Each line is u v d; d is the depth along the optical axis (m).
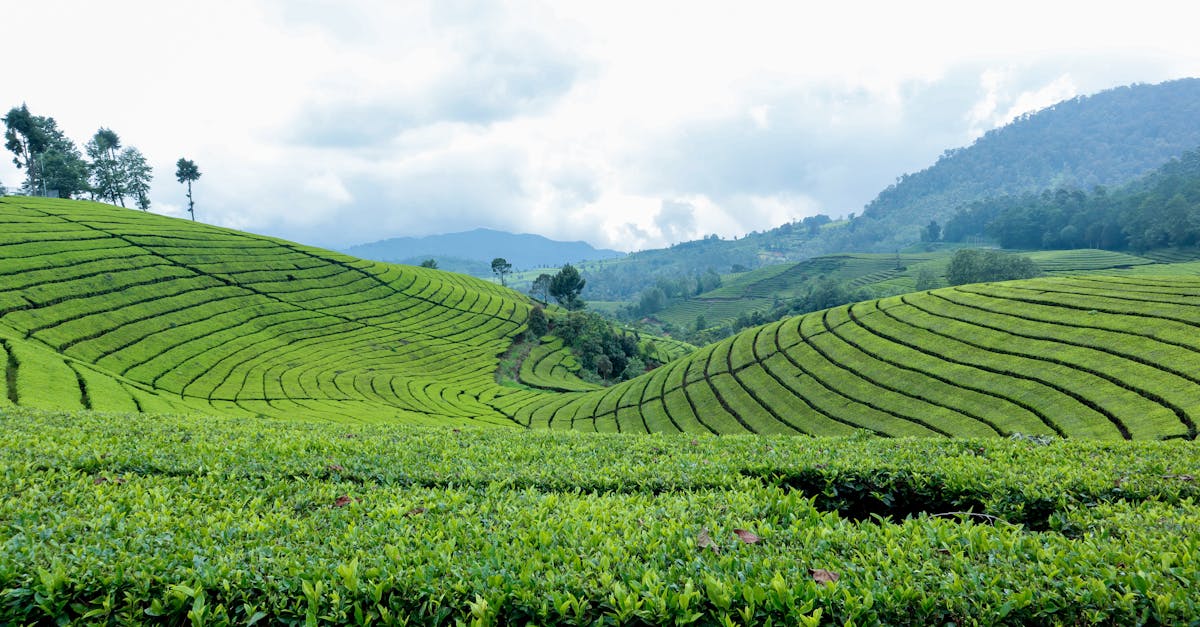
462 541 7.67
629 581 6.42
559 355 113.50
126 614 6.21
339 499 9.67
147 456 11.93
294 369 71.88
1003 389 40.06
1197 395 31.72
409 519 8.62
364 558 7.05
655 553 7.16
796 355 57.09
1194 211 160.12
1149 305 43.62
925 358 47.78
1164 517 8.66
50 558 6.72
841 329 59.06
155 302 77.50
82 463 11.27
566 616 6.08
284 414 51.44
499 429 17.81
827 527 7.98
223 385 60.38
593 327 120.00
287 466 11.63
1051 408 36.16
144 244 94.44
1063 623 5.90
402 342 97.31
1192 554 6.85
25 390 38.41
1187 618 5.66
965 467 11.46
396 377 78.88
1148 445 13.52
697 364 65.50
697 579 6.48
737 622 6.02
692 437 15.88
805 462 12.15
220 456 12.13
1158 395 33.00
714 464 12.12
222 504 9.31
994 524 10.10
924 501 11.30
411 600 6.25
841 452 13.15
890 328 55.25
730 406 52.69
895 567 6.66
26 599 6.22
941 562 6.88
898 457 12.56
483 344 107.25
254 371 67.44
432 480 11.30
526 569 6.53
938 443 14.19
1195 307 40.94
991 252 144.50
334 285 112.62
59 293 67.88
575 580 6.43
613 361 117.50
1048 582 6.29
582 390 92.19
